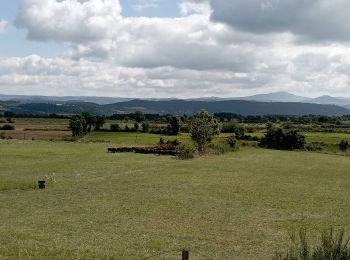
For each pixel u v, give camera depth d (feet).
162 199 101.60
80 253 59.21
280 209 93.97
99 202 96.53
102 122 452.76
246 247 65.41
